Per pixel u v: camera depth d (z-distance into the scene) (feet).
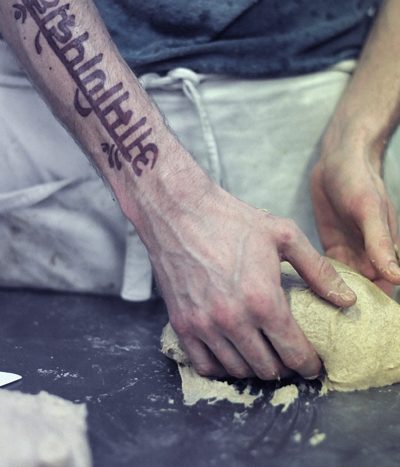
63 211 5.10
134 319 4.79
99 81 4.07
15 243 5.18
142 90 4.12
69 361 4.28
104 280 5.22
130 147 4.00
